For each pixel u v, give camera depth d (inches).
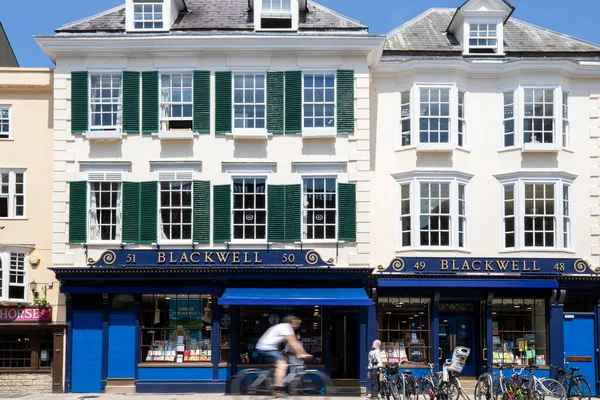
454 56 987.3
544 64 945.5
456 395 743.7
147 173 916.6
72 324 914.7
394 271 920.3
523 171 939.3
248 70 927.0
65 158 916.0
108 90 929.5
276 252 896.9
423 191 939.3
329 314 922.7
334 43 919.0
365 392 899.4
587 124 969.5
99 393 899.4
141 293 908.0
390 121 959.6
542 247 936.9
